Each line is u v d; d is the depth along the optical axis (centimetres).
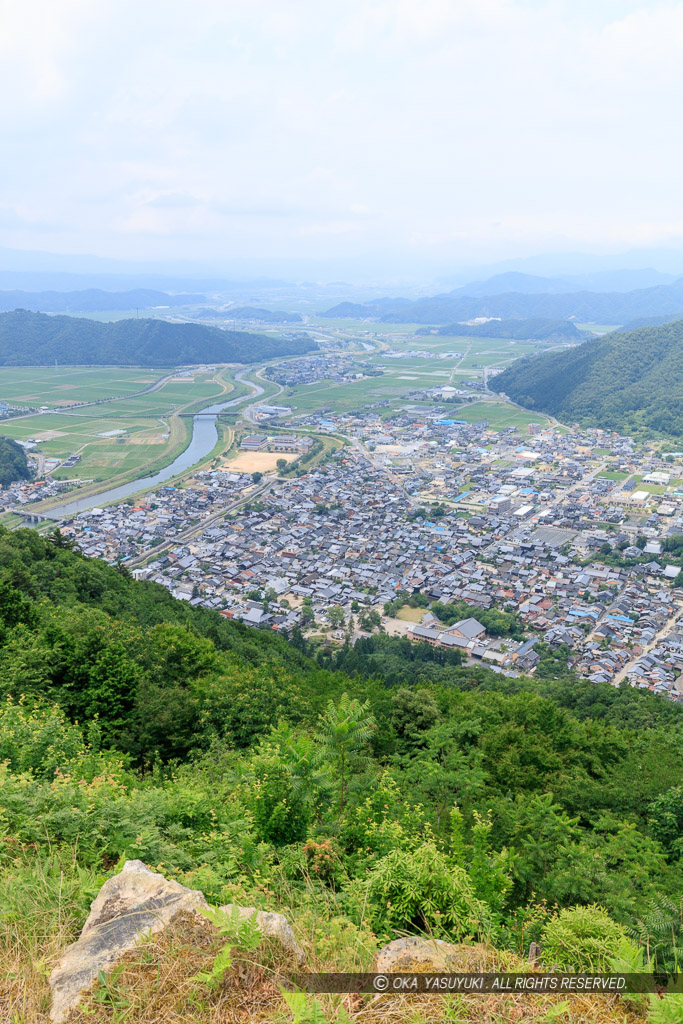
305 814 1197
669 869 1503
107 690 2294
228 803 1273
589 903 1190
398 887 778
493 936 718
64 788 1030
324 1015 457
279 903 802
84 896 620
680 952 734
